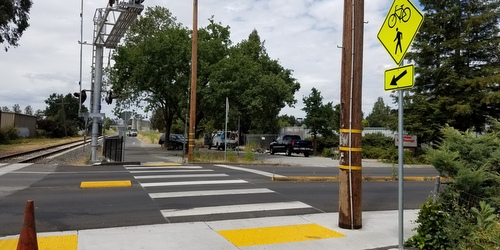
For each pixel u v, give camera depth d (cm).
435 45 3234
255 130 5369
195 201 984
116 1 1861
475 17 3034
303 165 2275
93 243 618
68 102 9850
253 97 2962
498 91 2953
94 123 2100
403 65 604
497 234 507
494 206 644
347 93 747
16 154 2575
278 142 3659
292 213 883
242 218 823
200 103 3111
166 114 3925
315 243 645
